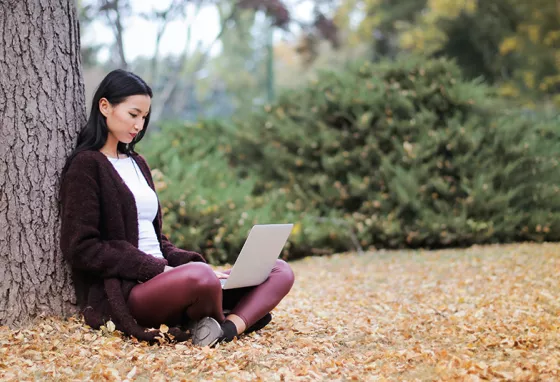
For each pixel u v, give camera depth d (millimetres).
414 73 10469
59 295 4094
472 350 3965
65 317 4102
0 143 3977
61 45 4160
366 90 10266
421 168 9430
